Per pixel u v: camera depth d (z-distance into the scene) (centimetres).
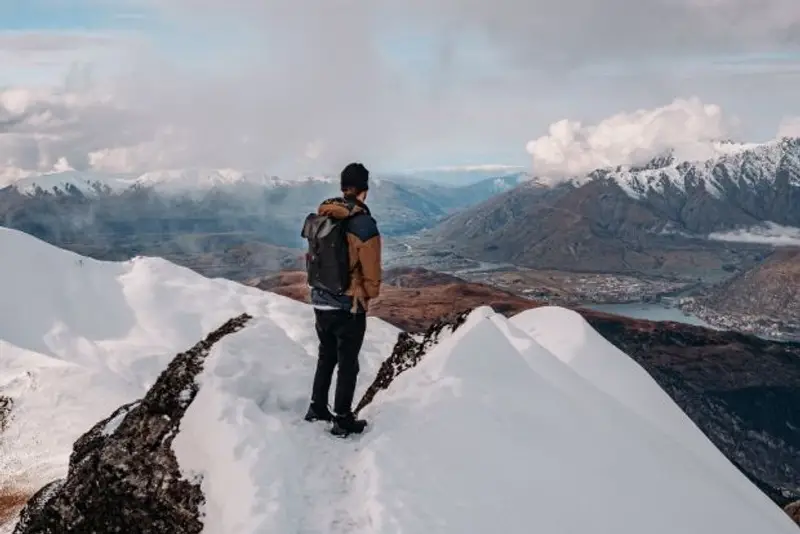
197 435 719
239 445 666
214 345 884
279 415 786
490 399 763
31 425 2008
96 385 2164
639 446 762
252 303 2748
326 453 700
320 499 620
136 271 2877
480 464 657
